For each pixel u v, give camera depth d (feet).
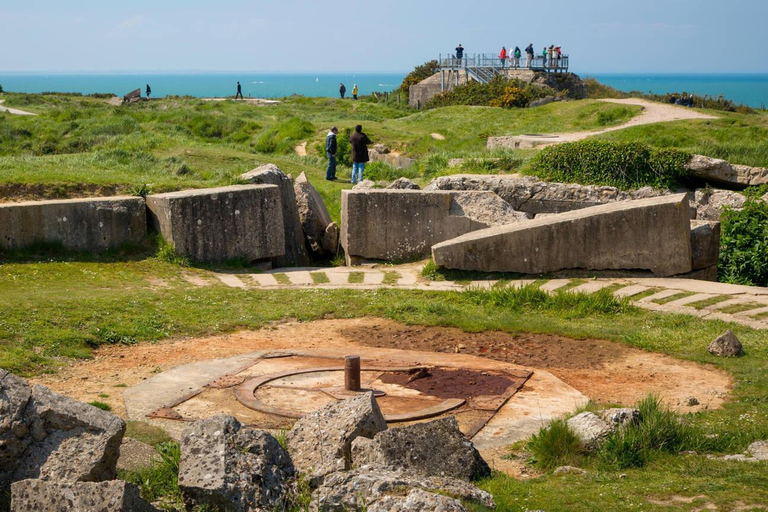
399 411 22.94
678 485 16.72
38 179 49.16
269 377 25.95
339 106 163.73
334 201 65.67
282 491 15.80
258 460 15.97
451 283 41.57
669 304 36.42
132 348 29.68
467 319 34.35
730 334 29.01
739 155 61.67
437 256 42.52
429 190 51.85
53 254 41.91
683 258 41.09
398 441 17.22
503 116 114.52
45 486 14.42
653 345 30.27
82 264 41.29
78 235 42.65
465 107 124.67
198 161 71.46
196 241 44.68
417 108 185.06
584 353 30.04
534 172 59.47
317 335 32.53
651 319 34.22
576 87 192.13
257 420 22.21
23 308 31.17
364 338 32.19
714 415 22.48
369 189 50.72
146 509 14.48
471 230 47.16
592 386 26.14
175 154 73.10
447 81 189.16
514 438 21.48
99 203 43.19
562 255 41.70
